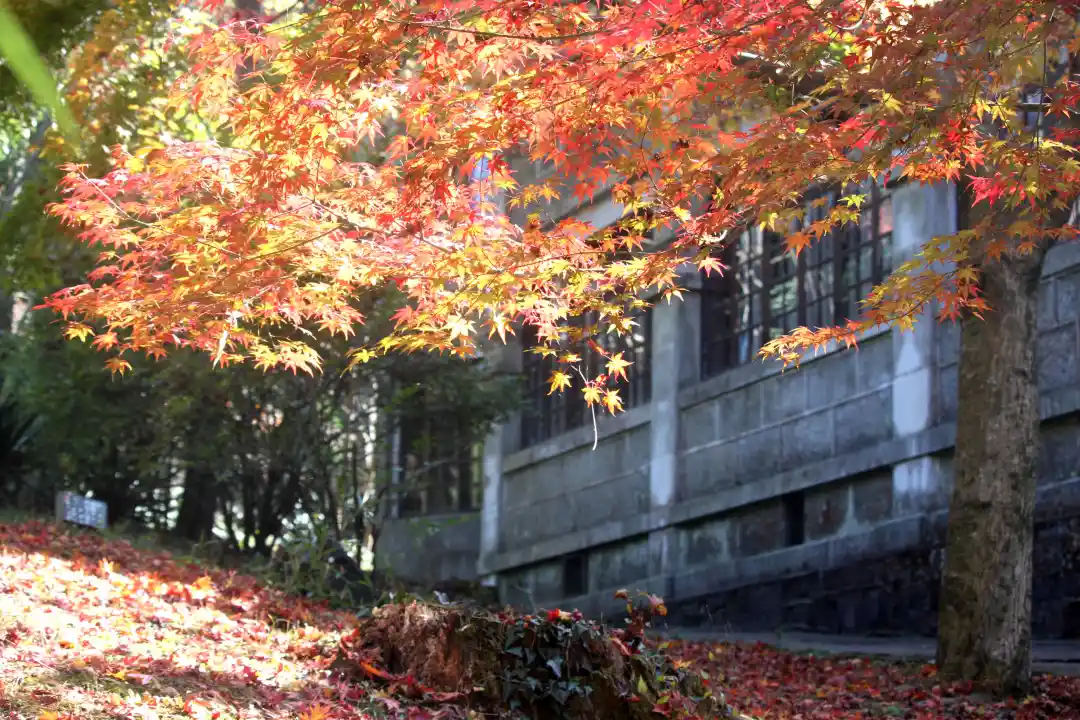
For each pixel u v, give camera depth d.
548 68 4.92
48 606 7.26
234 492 19.42
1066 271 12.24
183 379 14.48
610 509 19.08
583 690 6.12
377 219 5.62
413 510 23.70
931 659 10.32
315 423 14.87
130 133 10.16
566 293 5.97
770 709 8.59
